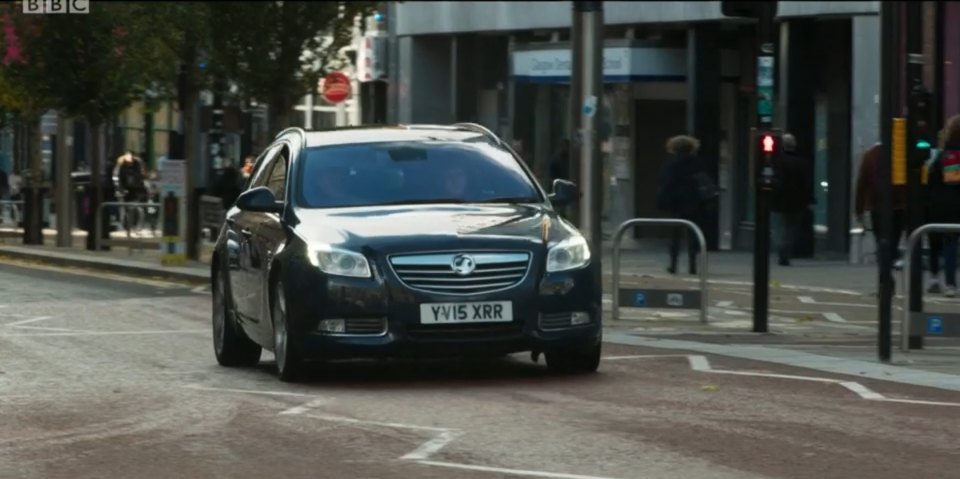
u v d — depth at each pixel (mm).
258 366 26516
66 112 63969
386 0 55969
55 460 17578
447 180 25156
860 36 53250
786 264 52000
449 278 22688
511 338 22781
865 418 19938
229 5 53406
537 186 25453
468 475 16406
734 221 60594
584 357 24109
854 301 40281
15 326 33656
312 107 87125
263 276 24500
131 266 52219
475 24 68188
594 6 42219
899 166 26422
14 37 64188
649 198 62906
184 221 53000
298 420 20031
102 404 21719
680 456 17359
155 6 54875
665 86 62688
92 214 62625
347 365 25703
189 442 18578
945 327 27984
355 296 22609
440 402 21391
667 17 58969
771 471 16578
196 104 65438
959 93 53594
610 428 19156
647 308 35125
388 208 24422
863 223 52844
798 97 55719
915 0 44031
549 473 16453
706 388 22562
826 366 25328
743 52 60000
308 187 24859
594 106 42250
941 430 19062
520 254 22938
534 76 63438
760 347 28297
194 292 43938
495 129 69875
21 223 72938
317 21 53938
